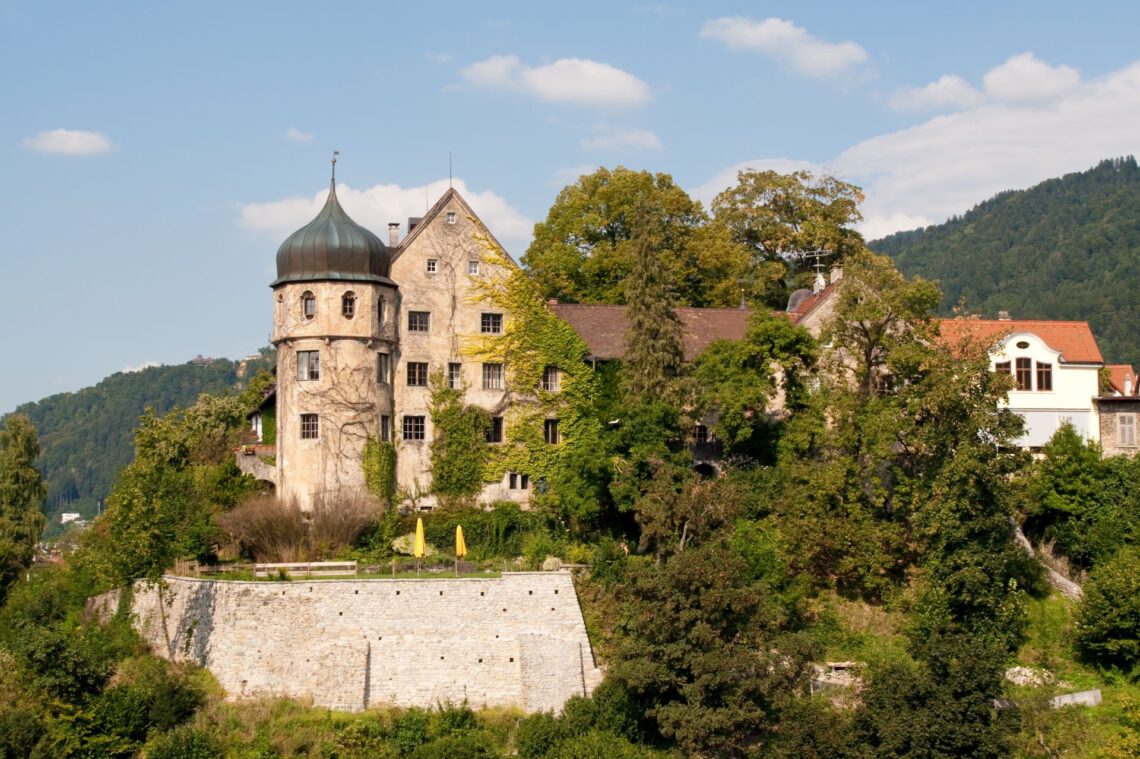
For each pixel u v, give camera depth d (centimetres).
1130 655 6469
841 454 7269
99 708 6050
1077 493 7512
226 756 5750
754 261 10338
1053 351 8212
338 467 7431
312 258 7538
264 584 6344
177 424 9106
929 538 6819
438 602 6350
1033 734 6006
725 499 6750
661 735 6028
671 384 7412
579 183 9950
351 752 5825
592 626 6488
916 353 7056
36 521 9525
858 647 6656
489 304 7956
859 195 10406
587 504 7181
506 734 6053
